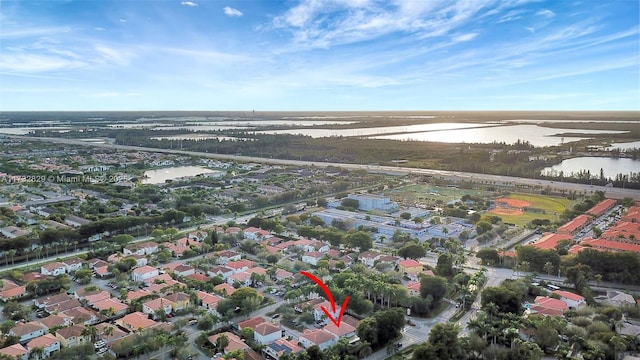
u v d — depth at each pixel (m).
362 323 194.00
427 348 171.75
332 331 198.38
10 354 176.50
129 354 184.38
